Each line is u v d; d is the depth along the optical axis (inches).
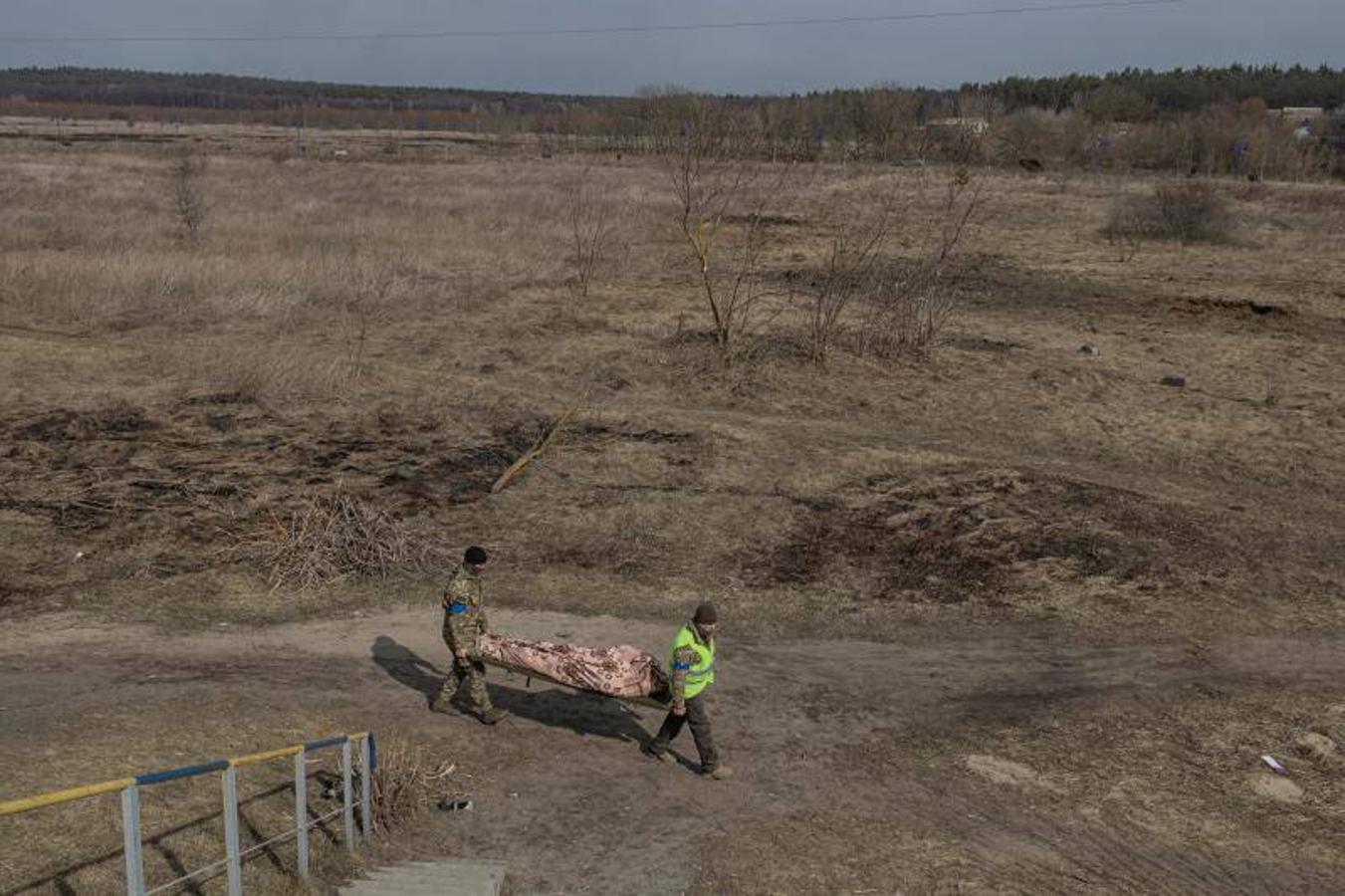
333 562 546.9
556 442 731.4
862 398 846.5
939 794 374.9
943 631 511.5
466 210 1784.0
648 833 343.3
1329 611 530.0
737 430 759.7
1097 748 408.2
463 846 328.2
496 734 402.9
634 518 621.0
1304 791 379.2
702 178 1467.8
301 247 1375.5
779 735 415.5
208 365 848.9
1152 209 1672.0
